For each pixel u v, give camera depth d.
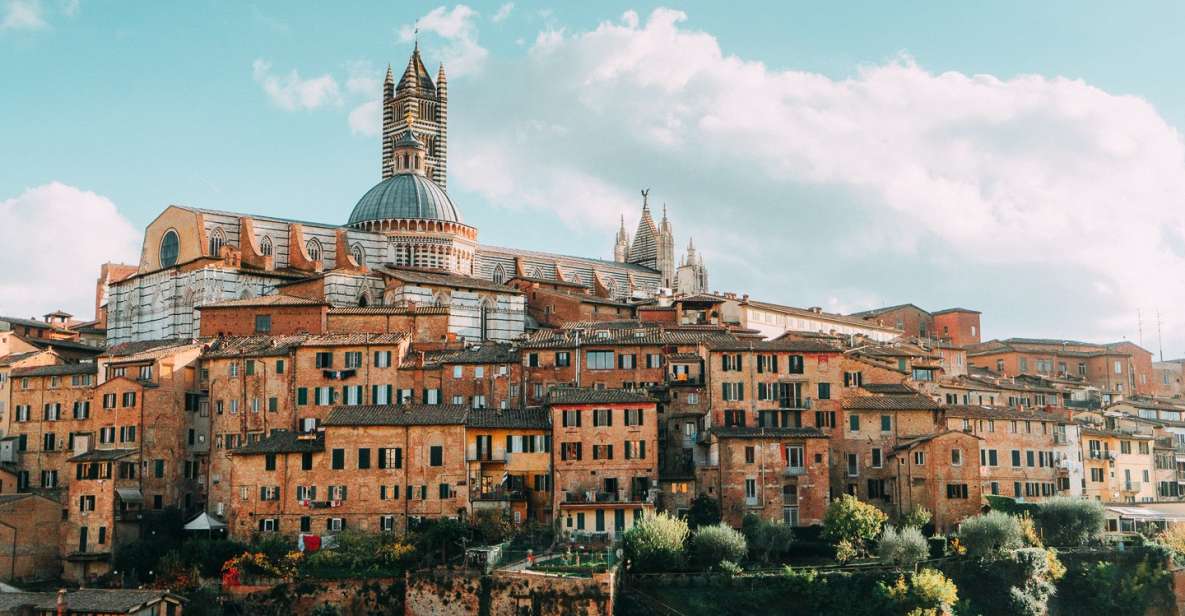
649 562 119.38
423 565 120.88
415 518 131.25
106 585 130.00
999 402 173.38
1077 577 132.38
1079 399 194.62
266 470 134.12
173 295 188.12
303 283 189.62
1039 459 152.38
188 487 145.25
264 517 133.12
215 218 196.88
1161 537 142.38
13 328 199.25
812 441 137.50
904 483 140.75
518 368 150.88
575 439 135.00
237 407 146.50
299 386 146.12
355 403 146.25
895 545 123.94
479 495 132.50
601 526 129.50
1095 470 161.25
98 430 143.38
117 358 148.25
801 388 145.38
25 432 150.88
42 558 134.88
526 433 136.38
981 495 140.62
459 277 198.88
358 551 123.38
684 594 117.75
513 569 115.00
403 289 183.00
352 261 197.25
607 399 135.88
